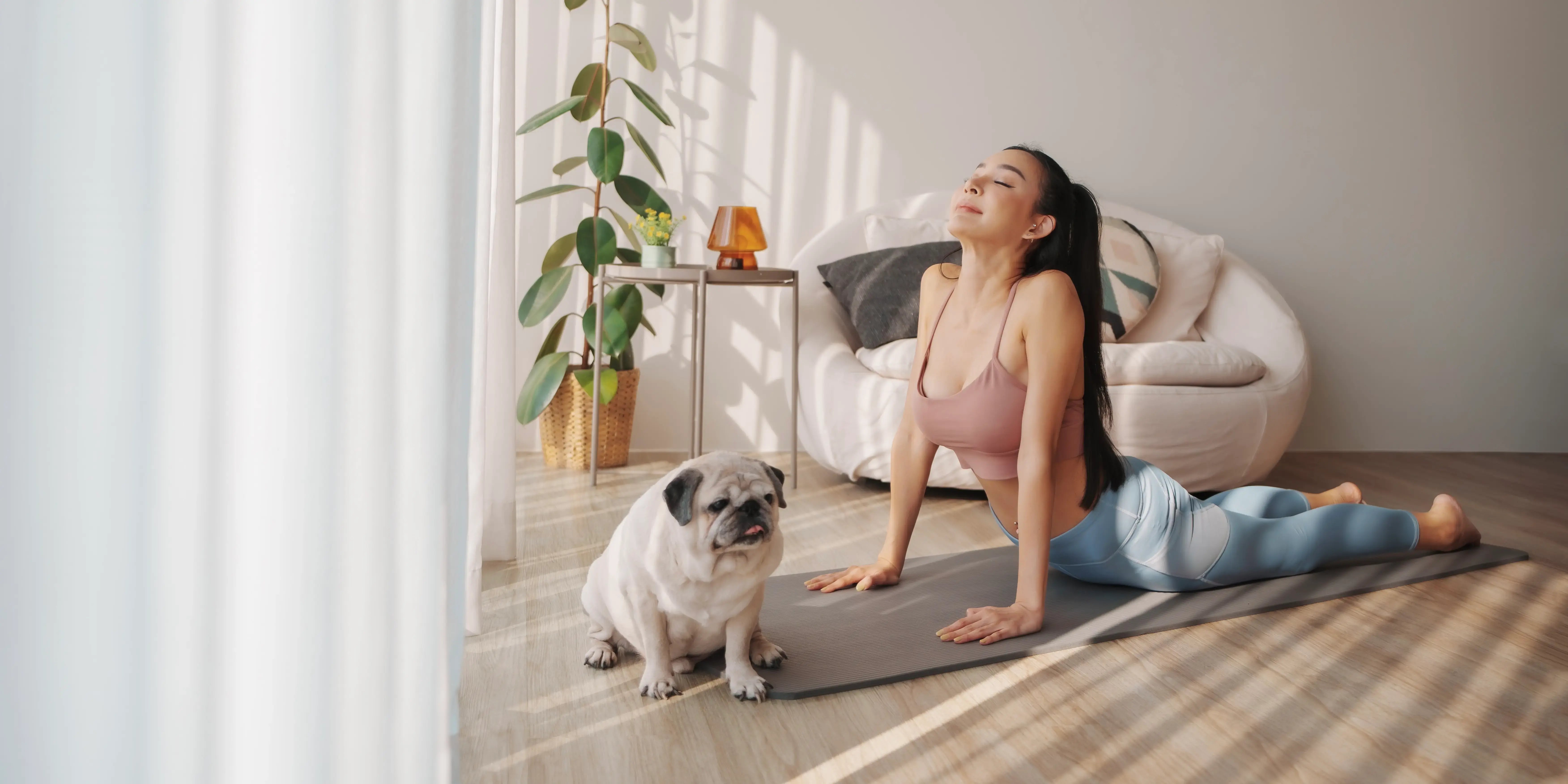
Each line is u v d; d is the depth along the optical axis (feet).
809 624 6.15
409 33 2.78
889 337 10.55
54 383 1.25
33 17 1.17
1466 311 14.12
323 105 2.02
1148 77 13.08
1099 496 6.59
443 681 2.93
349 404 2.20
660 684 4.96
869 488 10.55
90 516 1.32
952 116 12.67
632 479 10.64
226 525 1.67
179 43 1.47
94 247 1.30
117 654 1.39
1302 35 13.35
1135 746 4.59
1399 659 5.78
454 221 2.94
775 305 12.43
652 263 10.46
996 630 5.90
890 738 4.61
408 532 2.81
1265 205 13.52
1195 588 6.93
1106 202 12.69
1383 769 4.42
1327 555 7.32
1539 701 5.20
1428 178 13.84
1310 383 10.83
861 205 12.57
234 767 1.74
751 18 12.16
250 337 1.74
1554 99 14.03
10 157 1.15
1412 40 13.62
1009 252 6.20
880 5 12.40
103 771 1.37
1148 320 11.44
